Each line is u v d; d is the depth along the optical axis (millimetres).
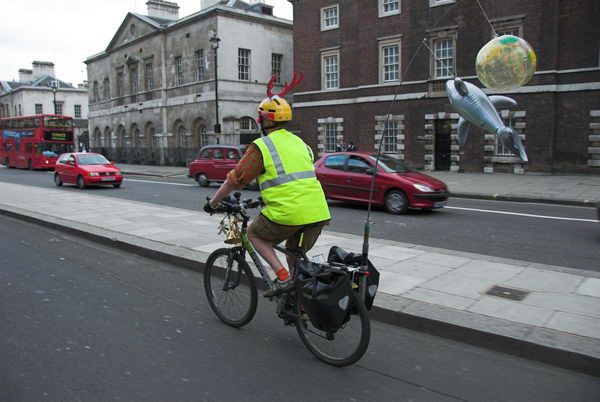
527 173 21391
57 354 3738
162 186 19828
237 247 4316
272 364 3586
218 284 4512
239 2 37625
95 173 18328
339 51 27984
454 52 23000
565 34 20281
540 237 8578
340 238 7797
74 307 4871
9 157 37562
